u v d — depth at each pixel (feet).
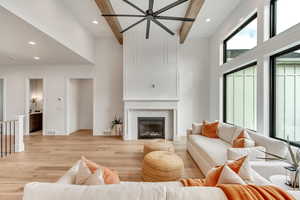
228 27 14.66
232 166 5.08
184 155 13.23
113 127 20.01
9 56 16.25
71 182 4.77
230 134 11.26
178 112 18.44
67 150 14.12
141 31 18.03
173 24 16.47
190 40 19.83
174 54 18.15
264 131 10.06
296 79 8.52
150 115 18.70
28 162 11.41
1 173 9.73
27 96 20.30
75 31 14.71
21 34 10.57
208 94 19.74
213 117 18.51
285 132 9.27
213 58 18.47
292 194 3.24
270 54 9.66
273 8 9.80
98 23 16.06
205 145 10.71
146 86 18.16
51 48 13.60
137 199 3.07
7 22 8.91
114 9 13.42
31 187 3.27
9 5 7.76
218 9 13.65
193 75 19.84
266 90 10.05
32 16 9.25
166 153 9.70
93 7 13.19
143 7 13.12
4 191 7.86
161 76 18.17
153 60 18.19
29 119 20.88
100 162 11.44
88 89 24.21
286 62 9.11
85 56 17.13
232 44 15.11
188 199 3.08
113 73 20.10
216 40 17.61
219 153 9.21
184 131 19.81
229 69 14.56
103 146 15.38
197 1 11.11
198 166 10.85
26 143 16.35
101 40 20.02
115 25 14.76
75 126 22.77
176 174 8.32
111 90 20.10
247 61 11.78
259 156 7.52
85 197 3.10
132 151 13.89
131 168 10.48
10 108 20.36
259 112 10.50
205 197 3.12
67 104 20.24
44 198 3.14
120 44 19.99
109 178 4.58
